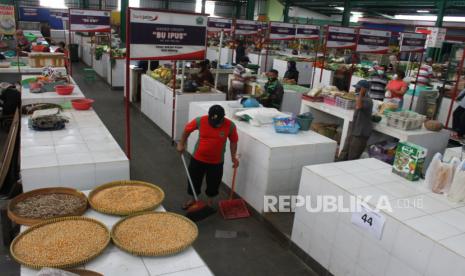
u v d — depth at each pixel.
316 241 3.54
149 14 4.36
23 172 3.11
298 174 4.43
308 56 16.14
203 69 7.90
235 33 13.39
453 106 8.83
